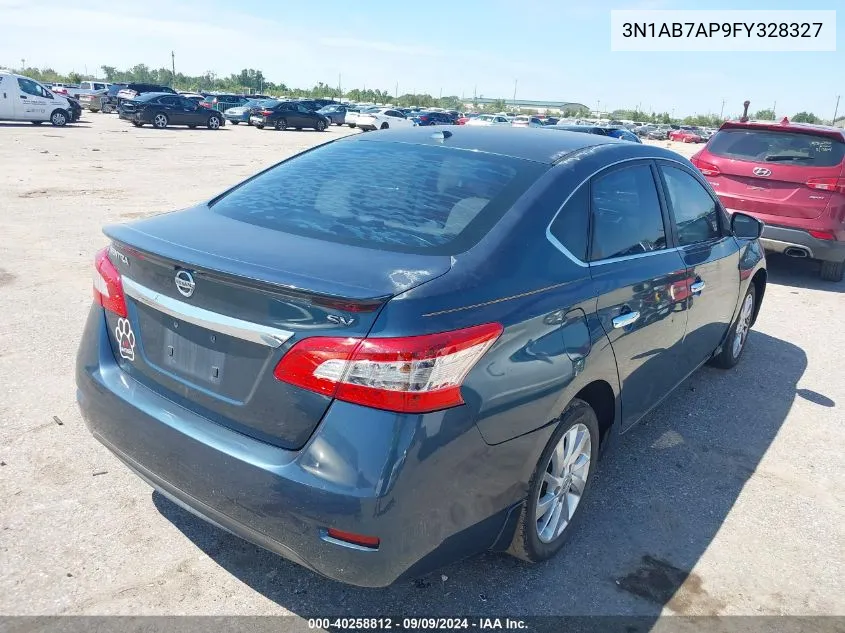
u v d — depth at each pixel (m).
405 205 2.75
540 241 2.66
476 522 2.37
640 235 3.38
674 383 3.98
